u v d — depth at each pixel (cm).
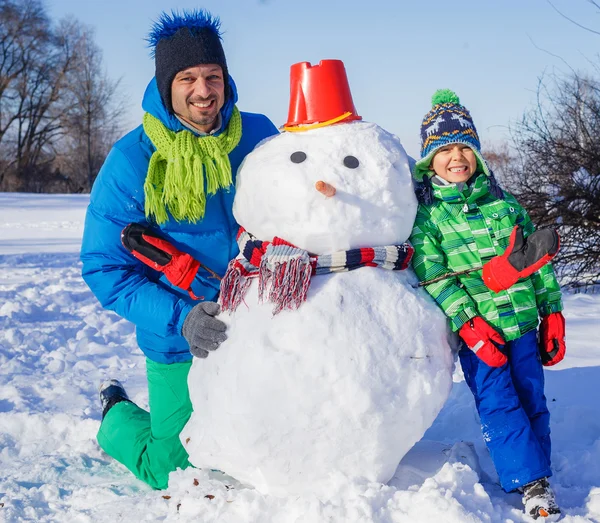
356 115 320
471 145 321
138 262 348
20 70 4831
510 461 299
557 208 856
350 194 291
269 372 278
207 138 337
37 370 578
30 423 432
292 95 320
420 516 268
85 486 352
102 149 5056
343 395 276
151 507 307
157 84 340
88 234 346
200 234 347
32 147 5069
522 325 315
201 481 316
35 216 2123
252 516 280
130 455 361
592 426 380
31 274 1041
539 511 284
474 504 280
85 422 430
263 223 302
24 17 4741
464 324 305
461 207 323
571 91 895
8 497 335
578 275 851
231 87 351
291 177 292
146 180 335
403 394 285
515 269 295
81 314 784
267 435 280
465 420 406
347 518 267
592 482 325
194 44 330
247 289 302
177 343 347
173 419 350
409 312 293
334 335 279
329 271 290
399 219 303
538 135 885
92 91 4903
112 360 606
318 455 282
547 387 447
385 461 288
